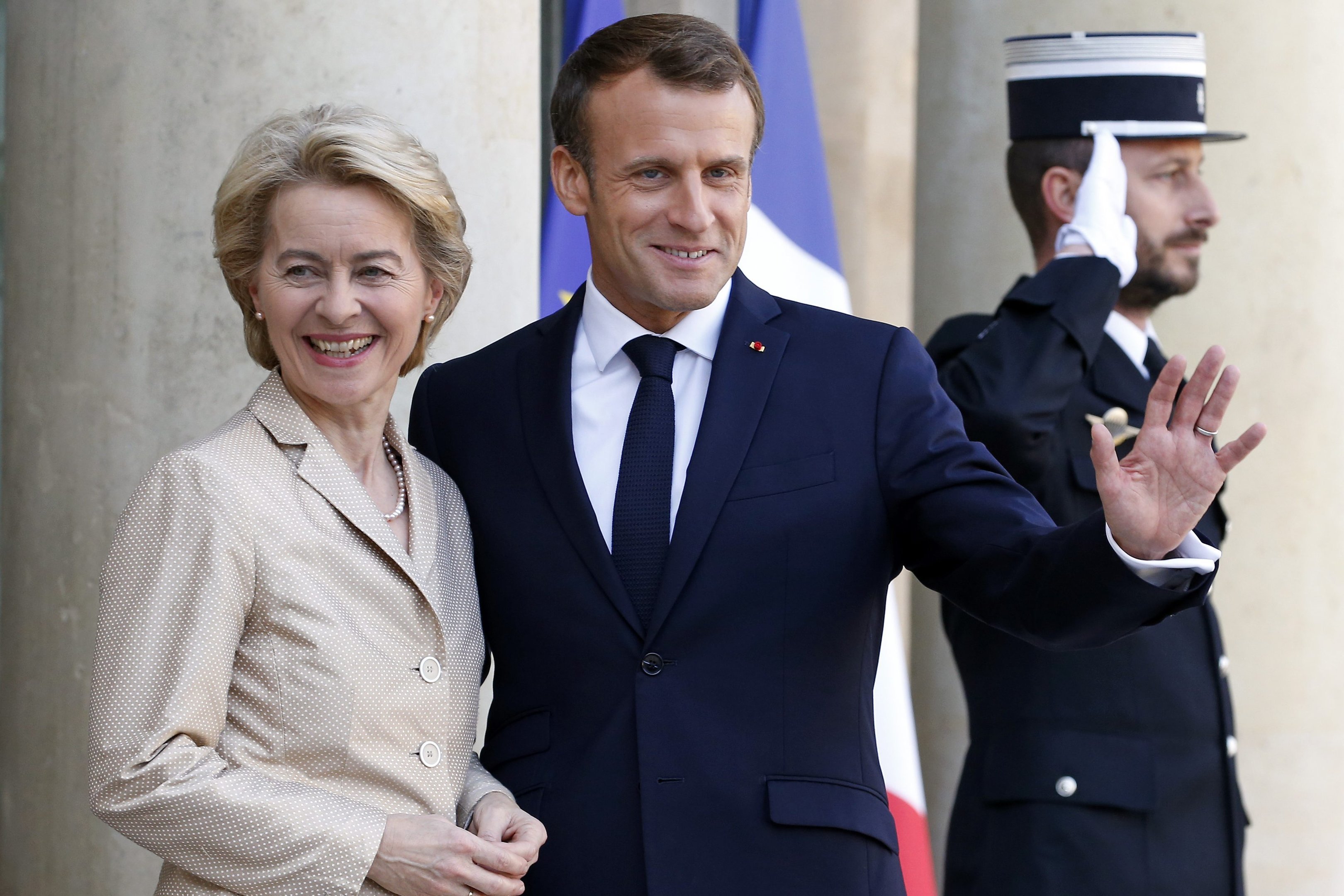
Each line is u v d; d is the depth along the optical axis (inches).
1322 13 476.4
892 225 529.0
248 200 208.2
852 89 518.9
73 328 288.8
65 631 289.4
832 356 234.5
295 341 208.5
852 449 227.5
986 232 508.7
